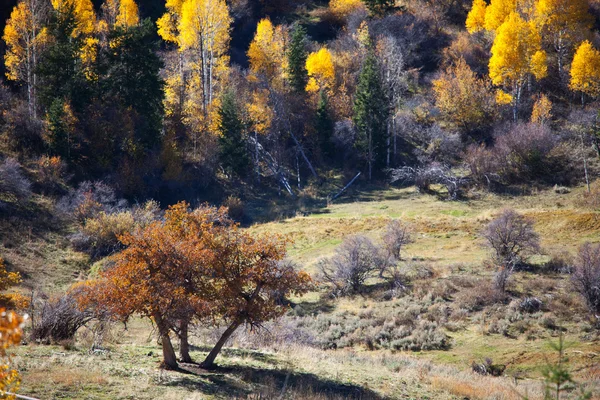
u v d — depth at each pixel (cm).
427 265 4972
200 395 1861
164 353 2225
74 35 8081
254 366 2439
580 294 3966
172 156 7288
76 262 5384
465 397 2383
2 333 784
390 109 8756
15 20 7400
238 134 7912
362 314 4294
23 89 7881
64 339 2533
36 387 1739
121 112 7319
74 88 7156
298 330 3866
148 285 2111
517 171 7594
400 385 2462
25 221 5716
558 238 5350
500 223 4869
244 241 2325
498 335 3797
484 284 4394
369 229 6216
